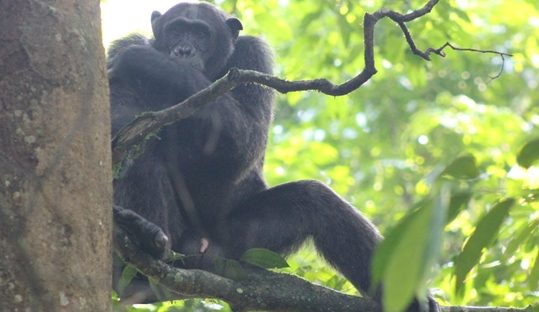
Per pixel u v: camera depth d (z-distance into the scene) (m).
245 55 14.59
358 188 26.09
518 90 28.84
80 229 6.49
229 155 12.21
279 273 10.55
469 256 5.45
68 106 6.71
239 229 12.14
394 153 27.81
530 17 27.19
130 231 9.34
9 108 6.60
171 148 11.66
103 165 6.80
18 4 6.84
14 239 6.22
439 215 4.16
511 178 12.22
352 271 11.56
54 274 6.27
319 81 8.70
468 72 26.83
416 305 10.93
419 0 17.52
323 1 18.34
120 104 11.42
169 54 14.05
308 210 11.80
